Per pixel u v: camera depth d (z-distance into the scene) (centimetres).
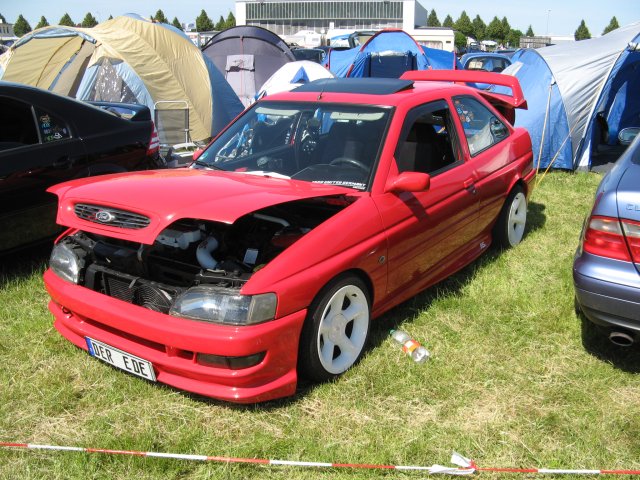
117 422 285
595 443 271
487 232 486
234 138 412
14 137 465
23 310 397
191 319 271
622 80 1030
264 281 270
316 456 261
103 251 311
